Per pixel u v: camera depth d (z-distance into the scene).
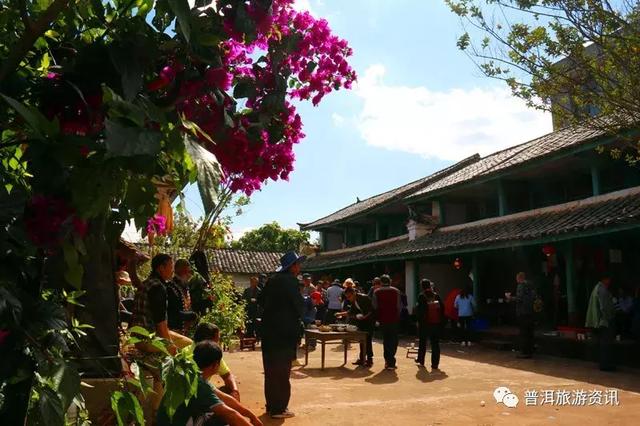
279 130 2.64
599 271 14.95
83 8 2.01
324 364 11.80
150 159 1.59
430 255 18.05
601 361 10.96
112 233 2.03
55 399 1.63
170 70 1.99
